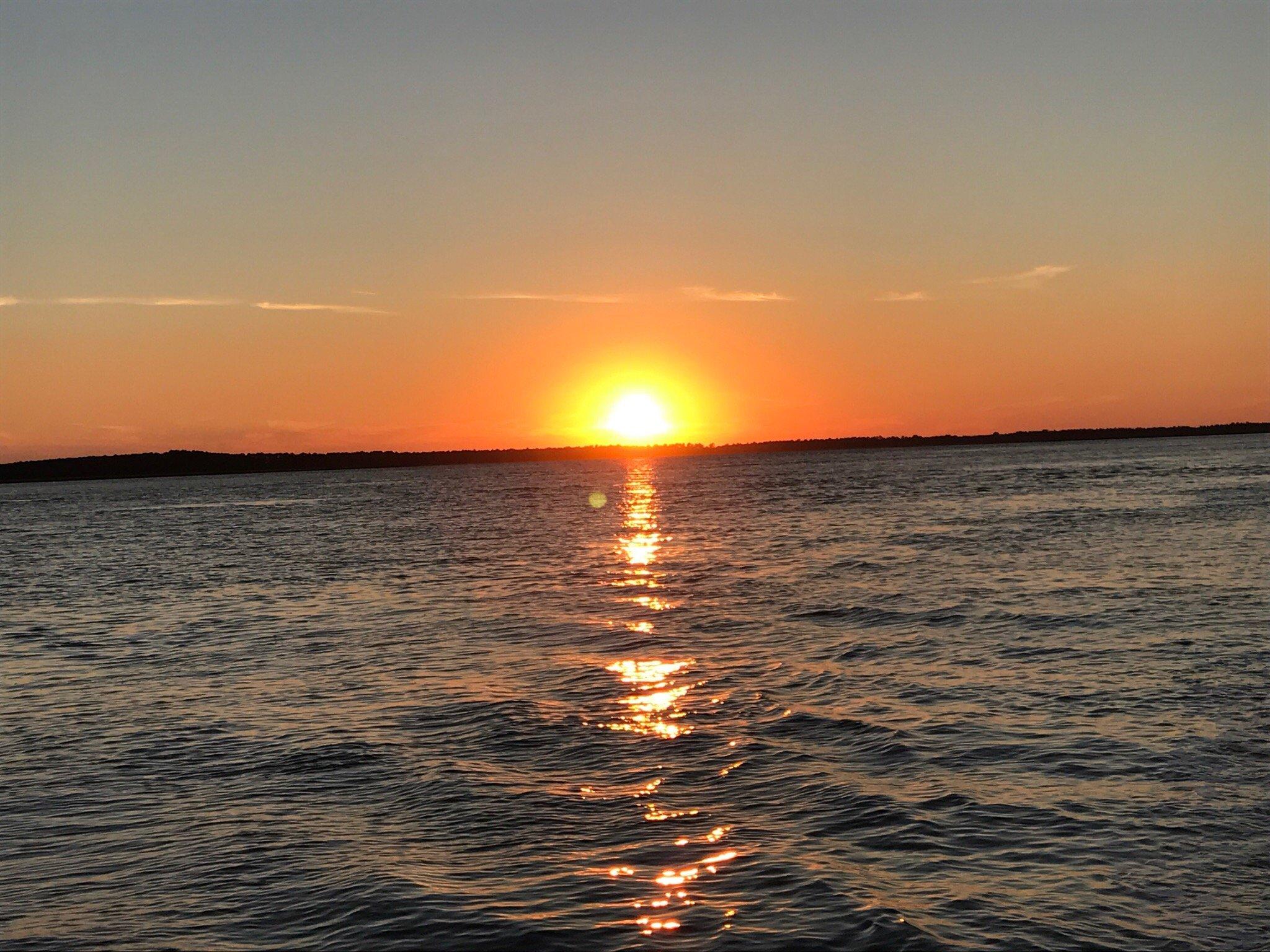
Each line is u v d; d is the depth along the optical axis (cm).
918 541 5934
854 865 1379
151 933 1248
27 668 2984
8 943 1233
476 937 1212
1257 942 1159
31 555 7475
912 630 3092
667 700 2292
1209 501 8369
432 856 1449
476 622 3538
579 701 2309
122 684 2694
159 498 19962
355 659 2931
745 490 14512
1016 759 1794
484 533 8069
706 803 1630
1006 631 3019
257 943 1216
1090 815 1523
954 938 1177
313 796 1717
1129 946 1158
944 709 2147
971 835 1468
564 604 3916
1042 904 1256
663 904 1283
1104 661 2559
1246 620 3038
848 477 17562
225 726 2202
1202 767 1714
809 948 1171
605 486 19438
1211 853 1380
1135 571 4244
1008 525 6794
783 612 3525
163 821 1623
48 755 2012
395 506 13438
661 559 5562
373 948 1195
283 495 19450
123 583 5319
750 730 2030
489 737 2034
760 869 1373
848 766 1791
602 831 1526
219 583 5166
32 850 1521
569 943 1194
